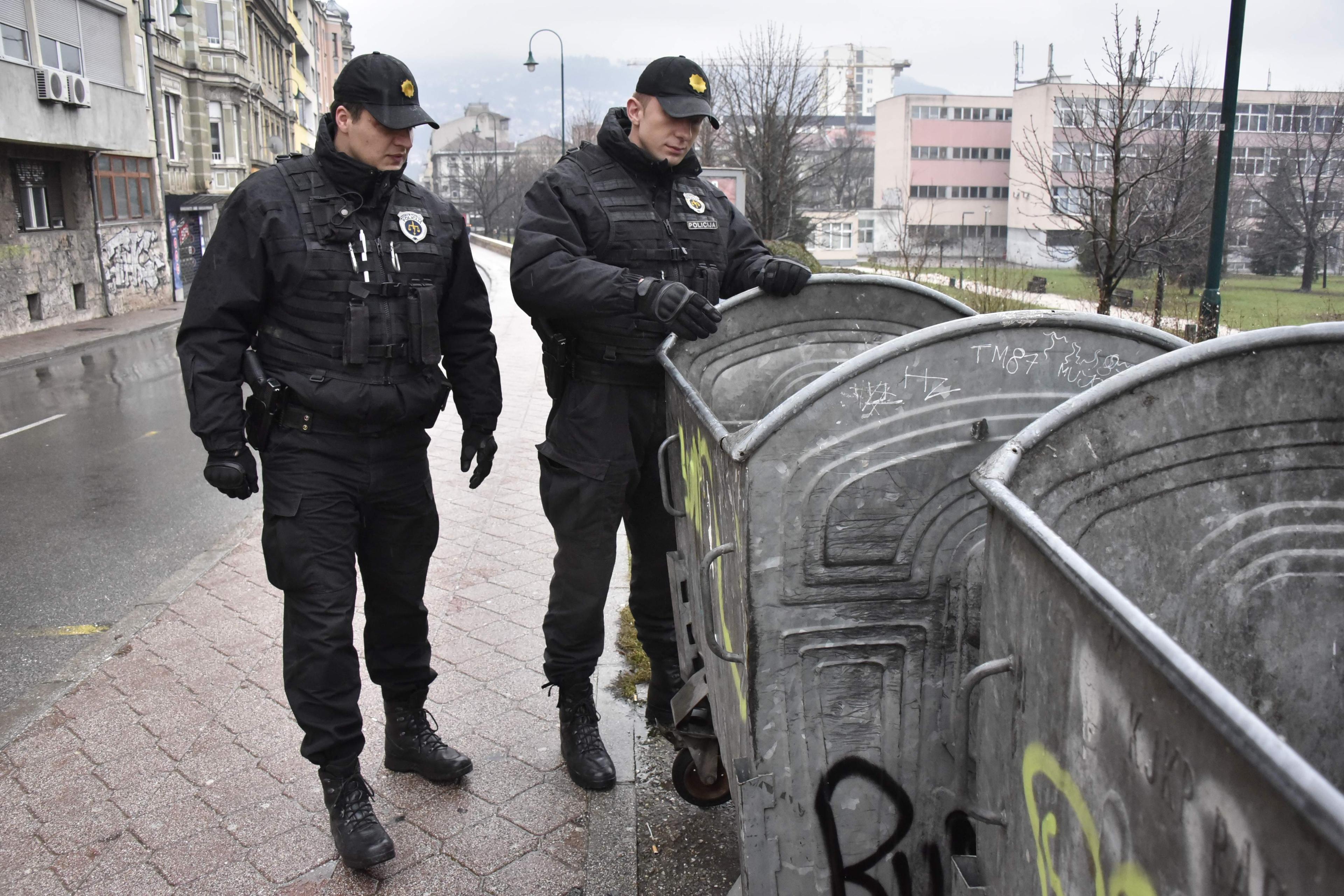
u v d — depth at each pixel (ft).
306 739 8.84
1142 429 5.24
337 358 8.84
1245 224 124.16
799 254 45.65
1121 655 3.63
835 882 6.47
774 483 5.98
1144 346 6.34
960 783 6.19
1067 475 5.15
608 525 9.86
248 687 12.32
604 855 8.85
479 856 8.93
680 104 9.32
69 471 25.86
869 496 6.04
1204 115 46.06
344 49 281.95
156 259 87.20
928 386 6.05
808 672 6.23
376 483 9.11
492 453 10.39
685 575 8.91
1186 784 3.23
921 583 6.15
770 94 87.92
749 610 6.11
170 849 9.10
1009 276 63.16
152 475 25.31
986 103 288.51
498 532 18.33
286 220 8.66
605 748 10.27
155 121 86.69
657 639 10.76
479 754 10.69
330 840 9.20
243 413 8.80
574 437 9.77
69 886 8.60
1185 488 5.34
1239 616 5.48
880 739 6.33
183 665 12.97
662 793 9.86
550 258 9.09
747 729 6.44
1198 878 3.19
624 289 8.64
